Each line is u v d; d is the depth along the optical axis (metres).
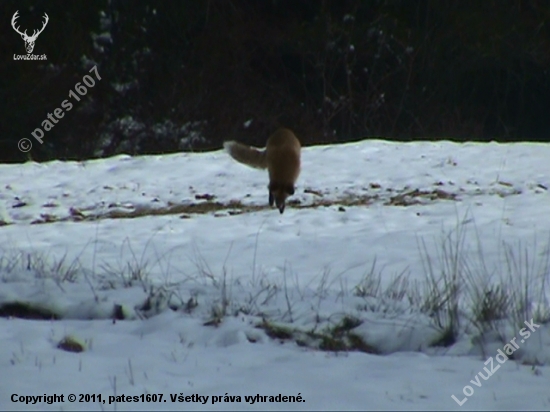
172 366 11.77
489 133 57.00
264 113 56.81
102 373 11.49
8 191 26.52
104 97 55.53
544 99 56.91
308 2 57.44
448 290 15.05
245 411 10.11
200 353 12.37
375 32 57.22
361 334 13.04
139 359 12.03
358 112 57.00
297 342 12.95
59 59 54.81
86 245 20.33
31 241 21.03
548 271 17.39
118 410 10.14
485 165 27.95
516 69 56.88
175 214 23.81
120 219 23.44
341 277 17.30
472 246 19.70
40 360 11.97
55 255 19.16
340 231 21.39
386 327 13.11
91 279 15.67
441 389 10.92
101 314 14.06
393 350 12.93
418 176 26.84
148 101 56.38
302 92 57.41
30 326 13.51
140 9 56.78
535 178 26.36
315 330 13.05
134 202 25.14
